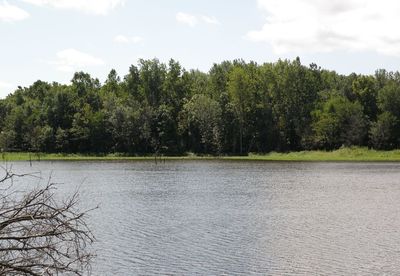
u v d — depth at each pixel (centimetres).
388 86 13512
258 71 14925
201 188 6656
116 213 4491
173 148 14200
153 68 15350
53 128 14475
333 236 3469
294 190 6362
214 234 3547
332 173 8888
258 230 3678
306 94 14362
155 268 2655
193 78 16862
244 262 2792
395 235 3488
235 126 13825
